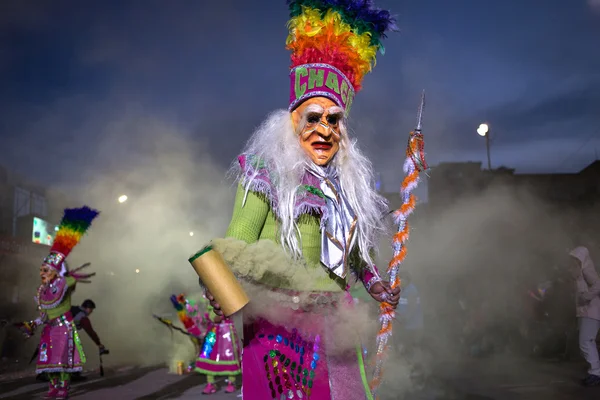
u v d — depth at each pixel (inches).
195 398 291.4
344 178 101.9
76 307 375.9
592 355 284.7
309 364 91.7
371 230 103.3
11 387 343.6
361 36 103.2
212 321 311.4
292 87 101.6
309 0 101.6
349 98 102.5
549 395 261.7
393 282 102.7
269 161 94.8
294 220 93.0
